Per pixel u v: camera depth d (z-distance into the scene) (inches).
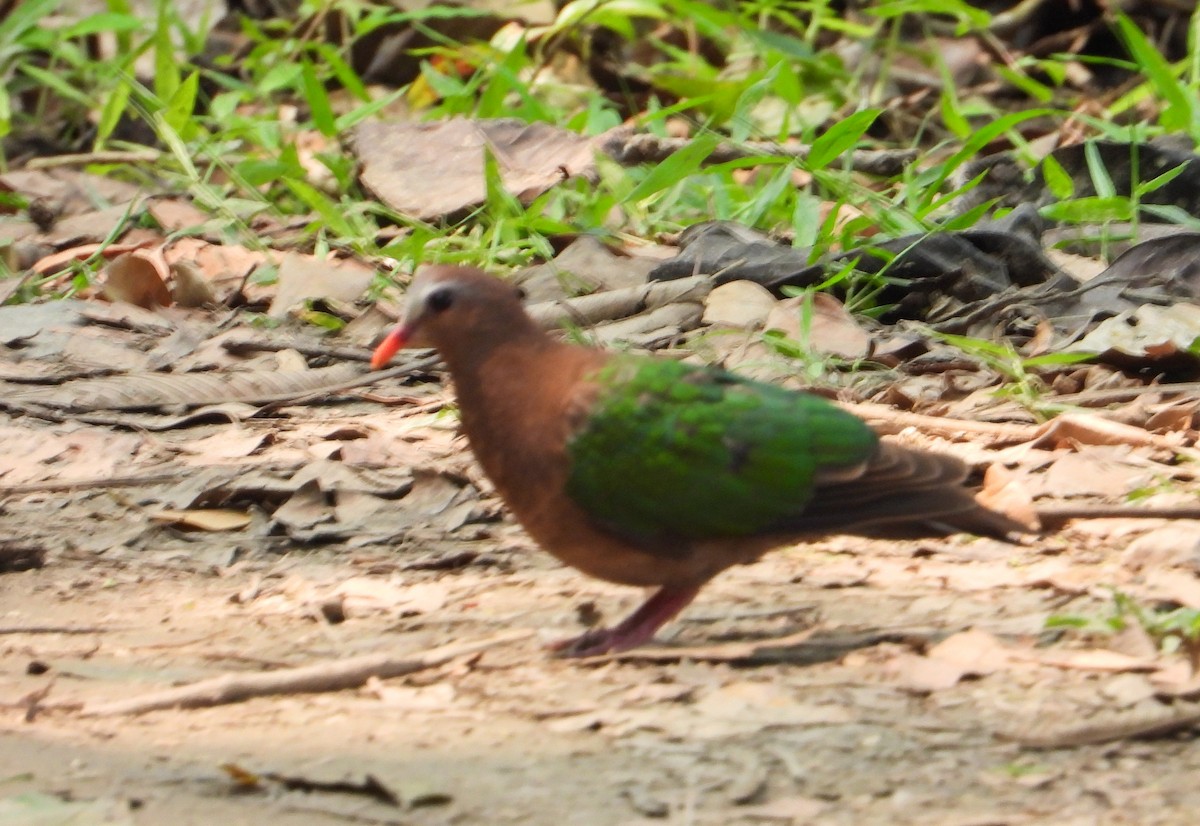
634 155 621.9
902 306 516.7
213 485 397.7
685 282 514.9
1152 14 784.3
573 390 283.6
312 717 262.8
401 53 799.1
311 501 391.2
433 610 322.0
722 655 281.0
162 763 243.8
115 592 343.0
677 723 253.4
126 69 732.0
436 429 449.1
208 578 351.9
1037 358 445.4
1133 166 562.3
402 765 239.9
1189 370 452.8
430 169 623.5
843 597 319.0
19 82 804.6
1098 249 561.0
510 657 289.3
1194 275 504.4
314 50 809.5
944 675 266.4
